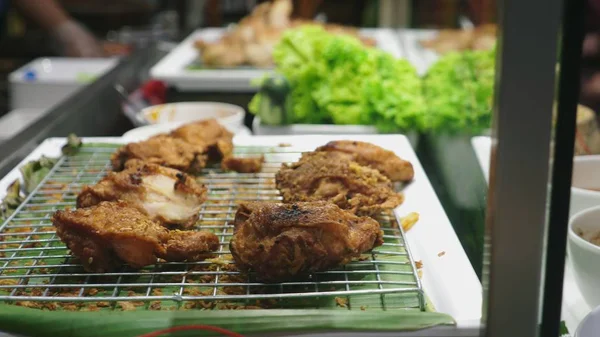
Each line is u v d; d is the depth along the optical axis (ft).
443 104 3.10
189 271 1.73
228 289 1.65
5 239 1.90
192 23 6.65
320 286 1.67
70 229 1.72
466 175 2.35
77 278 1.72
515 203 1.23
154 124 3.15
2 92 5.41
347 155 2.22
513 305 1.29
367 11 6.56
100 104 3.32
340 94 3.45
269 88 3.33
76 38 5.78
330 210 1.70
